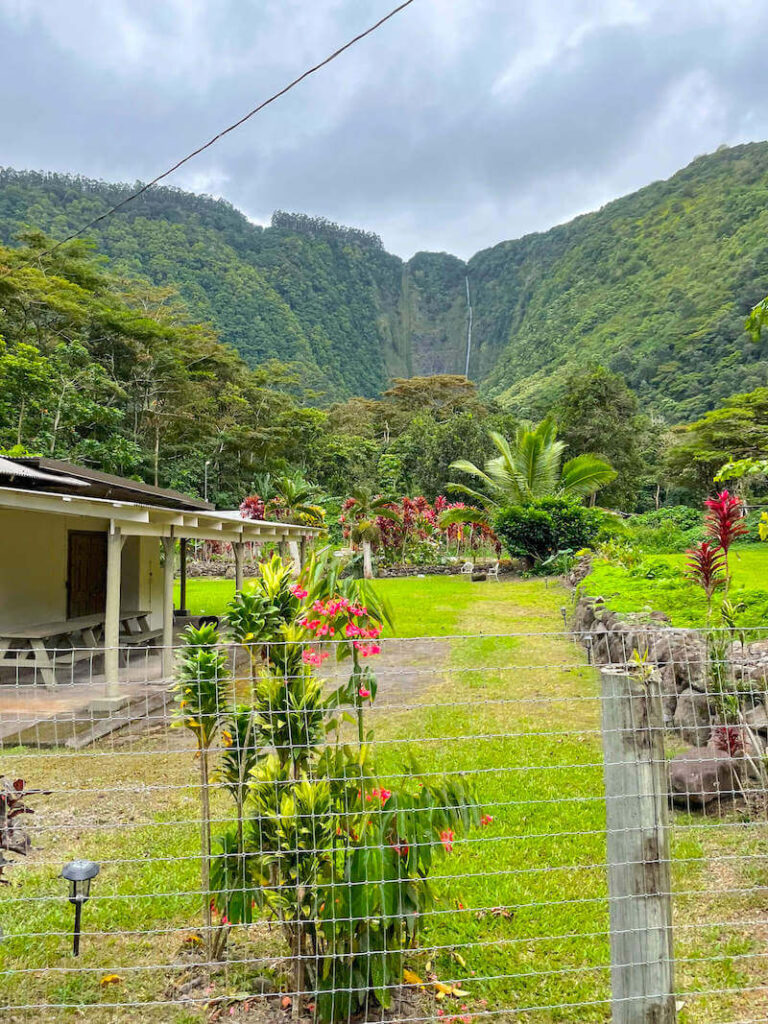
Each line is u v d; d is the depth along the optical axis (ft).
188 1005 7.47
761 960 8.20
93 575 32.60
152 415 112.16
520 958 8.29
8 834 8.24
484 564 74.18
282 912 7.18
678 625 19.61
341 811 7.25
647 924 6.15
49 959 8.43
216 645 7.86
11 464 26.53
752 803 12.37
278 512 70.64
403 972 7.82
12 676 25.50
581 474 72.02
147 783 14.60
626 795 6.24
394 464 134.51
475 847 11.20
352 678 7.72
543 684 22.98
